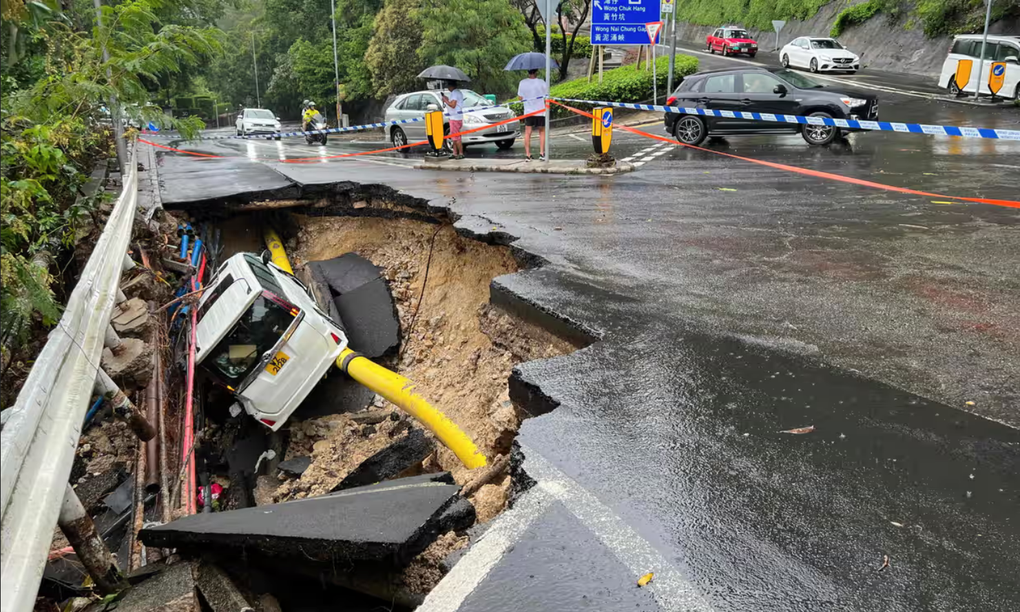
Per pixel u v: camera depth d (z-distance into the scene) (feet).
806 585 7.63
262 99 201.77
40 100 18.65
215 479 29.01
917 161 43.01
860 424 11.02
